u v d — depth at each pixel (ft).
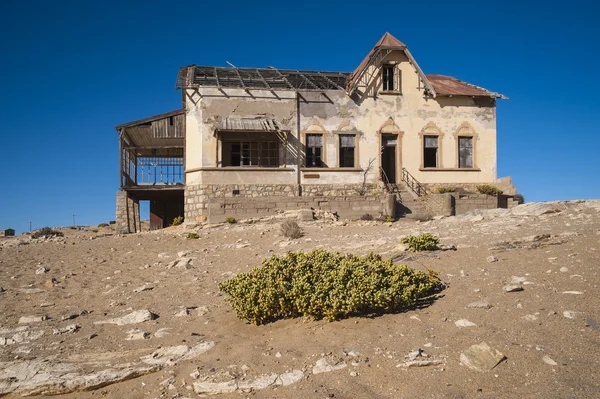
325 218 79.36
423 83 95.30
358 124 92.73
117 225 92.84
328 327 22.86
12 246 69.67
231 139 88.48
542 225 44.60
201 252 53.36
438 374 17.22
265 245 54.60
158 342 24.53
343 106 92.38
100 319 29.86
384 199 87.04
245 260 45.47
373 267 26.45
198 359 21.53
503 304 22.65
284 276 26.37
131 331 26.27
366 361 18.97
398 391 16.56
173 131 92.17
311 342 21.50
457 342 19.36
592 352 17.12
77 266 49.24
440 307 23.52
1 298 36.96
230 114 87.97
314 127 91.04
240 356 21.15
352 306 22.97
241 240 61.36
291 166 89.61
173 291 35.76
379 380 17.43
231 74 96.58
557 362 16.79
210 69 97.40
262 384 18.30
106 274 44.86
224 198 82.23
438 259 32.99
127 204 94.32
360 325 22.56
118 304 33.40
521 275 26.84
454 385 16.38
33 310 33.32
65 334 26.99
